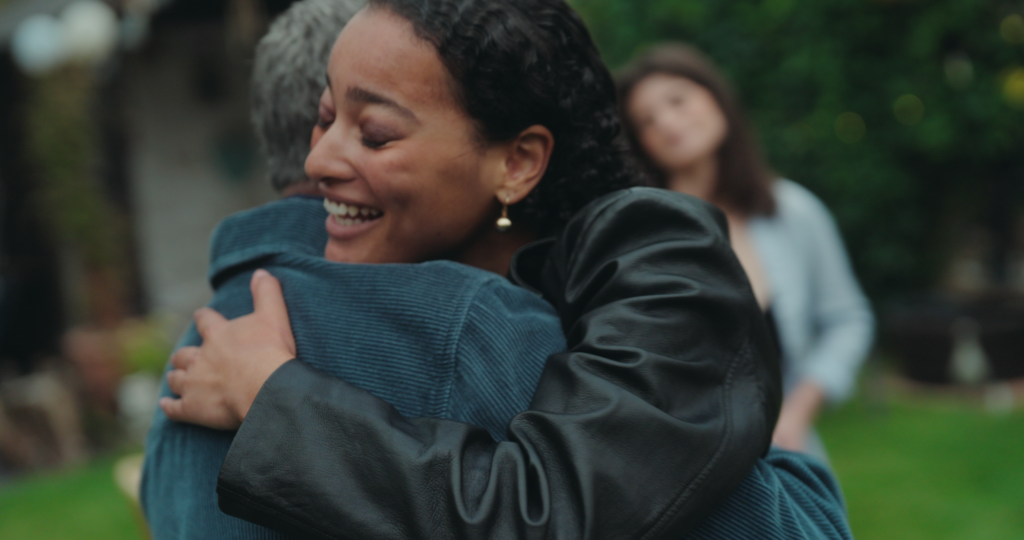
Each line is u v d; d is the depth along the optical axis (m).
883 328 5.77
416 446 0.72
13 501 4.17
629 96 2.29
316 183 1.03
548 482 0.70
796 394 2.12
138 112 6.89
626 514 0.70
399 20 0.82
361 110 0.83
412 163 0.83
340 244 0.90
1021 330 4.65
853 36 5.29
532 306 0.86
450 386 0.79
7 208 6.04
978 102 5.23
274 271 0.92
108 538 3.57
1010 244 6.14
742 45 5.34
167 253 7.08
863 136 5.40
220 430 0.83
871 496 3.41
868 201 5.41
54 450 5.05
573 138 0.92
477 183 0.87
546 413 0.73
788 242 2.13
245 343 0.83
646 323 0.78
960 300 5.23
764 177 2.20
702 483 0.73
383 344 0.81
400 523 0.70
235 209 7.46
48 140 5.52
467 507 0.69
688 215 0.85
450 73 0.82
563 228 0.96
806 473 0.97
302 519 0.71
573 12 0.92
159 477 0.88
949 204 5.64
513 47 0.84
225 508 0.74
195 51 7.12
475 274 0.83
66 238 5.62
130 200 6.79
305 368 0.79
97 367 5.34
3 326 5.70
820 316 2.18
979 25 5.24
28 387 5.19
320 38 1.01
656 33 5.36
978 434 4.09
